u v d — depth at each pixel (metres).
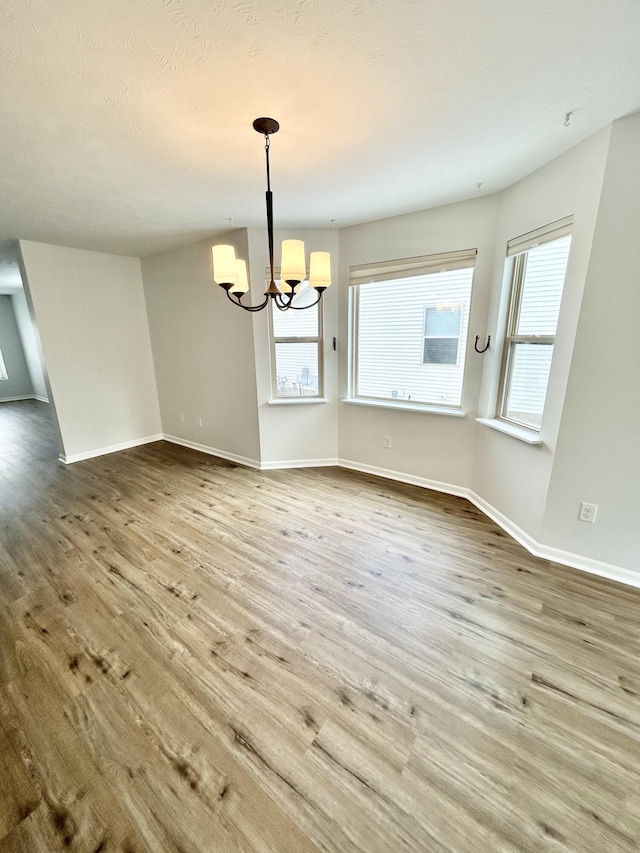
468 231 2.76
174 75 1.36
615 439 2.01
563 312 2.09
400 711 1.40
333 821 1.08
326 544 2.53
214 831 1.06
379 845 1.03
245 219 3.09
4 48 1.19
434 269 2.95
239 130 1.75
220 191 2.47
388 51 1.27
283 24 1.14
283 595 2.04
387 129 1.77
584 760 1.23
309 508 3.06
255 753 1.26
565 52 1.28
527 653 1.65
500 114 1.67
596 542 2.16
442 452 3.27
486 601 1.97
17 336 8.09
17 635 1.79
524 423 2.60
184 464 4.17
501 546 2.48
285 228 3.36
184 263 4.08
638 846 1.02
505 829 1.06
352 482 3.57
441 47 1.25
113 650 1.69
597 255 1.88
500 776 1.19
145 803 1.13
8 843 1.05
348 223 3.23
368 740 1.30
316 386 3.84
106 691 1.49
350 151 1.97
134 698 1.46
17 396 8.26
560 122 1.74
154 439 5.14
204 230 3.42
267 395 3.78
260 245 3.39
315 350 3.74
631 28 1.17
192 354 4.35
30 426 6.02
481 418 2.94
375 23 1.14
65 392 4.16
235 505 3.13
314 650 1.68
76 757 1.26
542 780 1.18
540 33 1.20
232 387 4.02
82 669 1.59
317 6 1.08
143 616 1.90
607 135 1.76
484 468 2.95
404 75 1.40
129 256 4.51
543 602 1.96
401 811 1.11
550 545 2.32
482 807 1.11
